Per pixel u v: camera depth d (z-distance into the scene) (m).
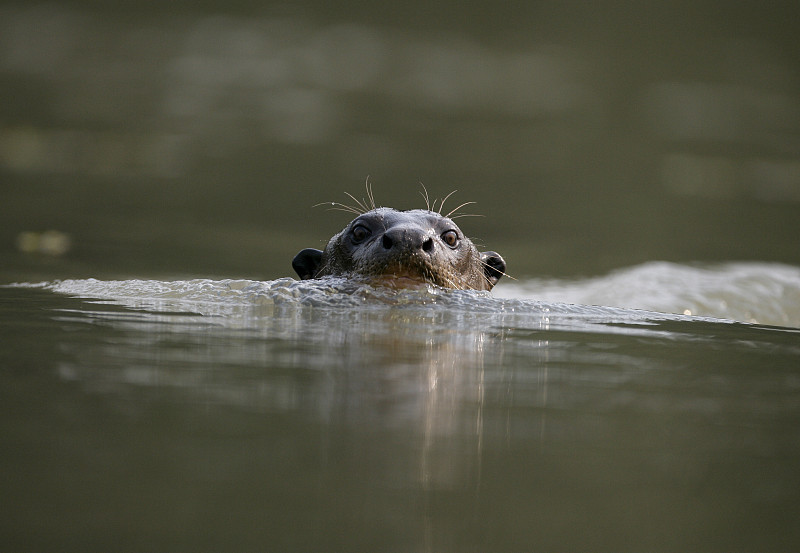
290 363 12.74
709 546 8.04
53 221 36.69
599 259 36.31
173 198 43.38
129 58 80.06
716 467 9.70
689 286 27.27
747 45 92.56
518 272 33.47
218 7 97.12
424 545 7.74
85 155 51.69
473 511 8.41
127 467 8.98
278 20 95.00
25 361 12.41
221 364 12.59
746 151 62.12
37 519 7.92
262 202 43.53
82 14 92.19
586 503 8.73
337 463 9.23
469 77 81.56
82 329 14.74
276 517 8.13
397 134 61.81
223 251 33.34
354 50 87.81
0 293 19.12
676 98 76.94
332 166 51.69
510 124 67.12
